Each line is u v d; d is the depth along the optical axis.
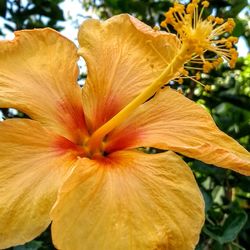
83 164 0.12
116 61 0.15
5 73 0.13
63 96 0.14
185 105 0.15
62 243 0.11
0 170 0.12
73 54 0.14
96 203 0.12
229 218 0.16
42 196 0.12
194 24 0.13
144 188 0.12
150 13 0.21
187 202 0.12
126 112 0.13
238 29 0.20
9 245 0.11
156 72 0.15
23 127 0.12
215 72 0.20
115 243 0.11
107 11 0.23
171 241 0.12
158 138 0.14
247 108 0.20
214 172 0.18
